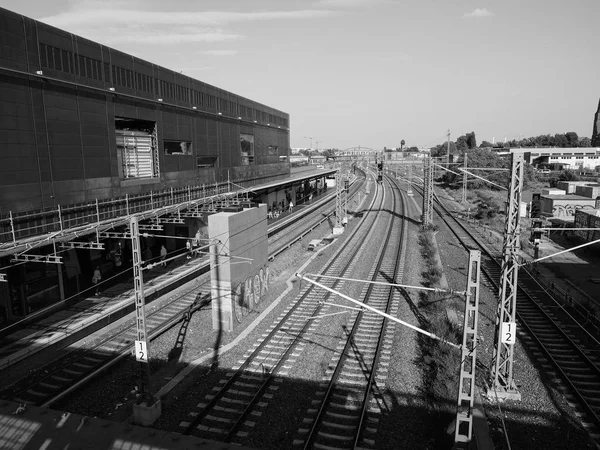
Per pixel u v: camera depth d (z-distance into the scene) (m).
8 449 12.71
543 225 53.91
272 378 17.66
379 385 17.06
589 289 29.52
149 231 34.16
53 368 18.55
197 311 25.00
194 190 37.78
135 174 30.77
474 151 103.94
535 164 136.50
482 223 57.03
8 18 20.36
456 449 12.88
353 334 21.86
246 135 51.38
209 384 17.27
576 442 13.88
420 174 142.62
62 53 23.47
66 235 20.98
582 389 16.88
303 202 79.50
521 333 22.14
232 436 14.09
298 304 26.33
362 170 162.88
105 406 16.06
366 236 49.03
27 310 23.25
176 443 12.90
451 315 24.36
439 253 41.34
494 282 30.78
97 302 25.78
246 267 24.62
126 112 28.80
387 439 13.86
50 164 22.89
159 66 32.41
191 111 37.41
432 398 16.16
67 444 12.87
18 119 21.05
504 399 16.30
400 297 27.77
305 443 13.61
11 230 20.75
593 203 59.69
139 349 15.11
